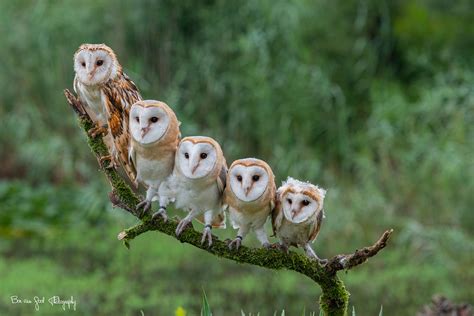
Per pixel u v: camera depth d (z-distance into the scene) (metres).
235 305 12.16
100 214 16.88
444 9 20.06
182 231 5.34
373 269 14.28
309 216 5.24
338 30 19.64
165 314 11.70
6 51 18.12
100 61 5.91
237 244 5.29
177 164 5.29
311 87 17.08
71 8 17.73
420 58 18.48
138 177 5.47
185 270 14.18
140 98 6.11
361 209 15.96
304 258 5.28
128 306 12.10
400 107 17.12
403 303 12.31
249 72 16.70
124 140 5.86
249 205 5.20
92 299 12.48
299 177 16.55
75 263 14.52
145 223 5.41
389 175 16.61
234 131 17.16
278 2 17.05
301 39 18.36
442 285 13.25
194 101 17.39
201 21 17.52
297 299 12.48
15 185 17.69
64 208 17.22
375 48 19.72
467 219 15.59
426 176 16.12
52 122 18.14
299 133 17.08
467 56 19.22
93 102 5.96
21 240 15.95
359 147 17.53
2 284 13.10
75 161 17.78
